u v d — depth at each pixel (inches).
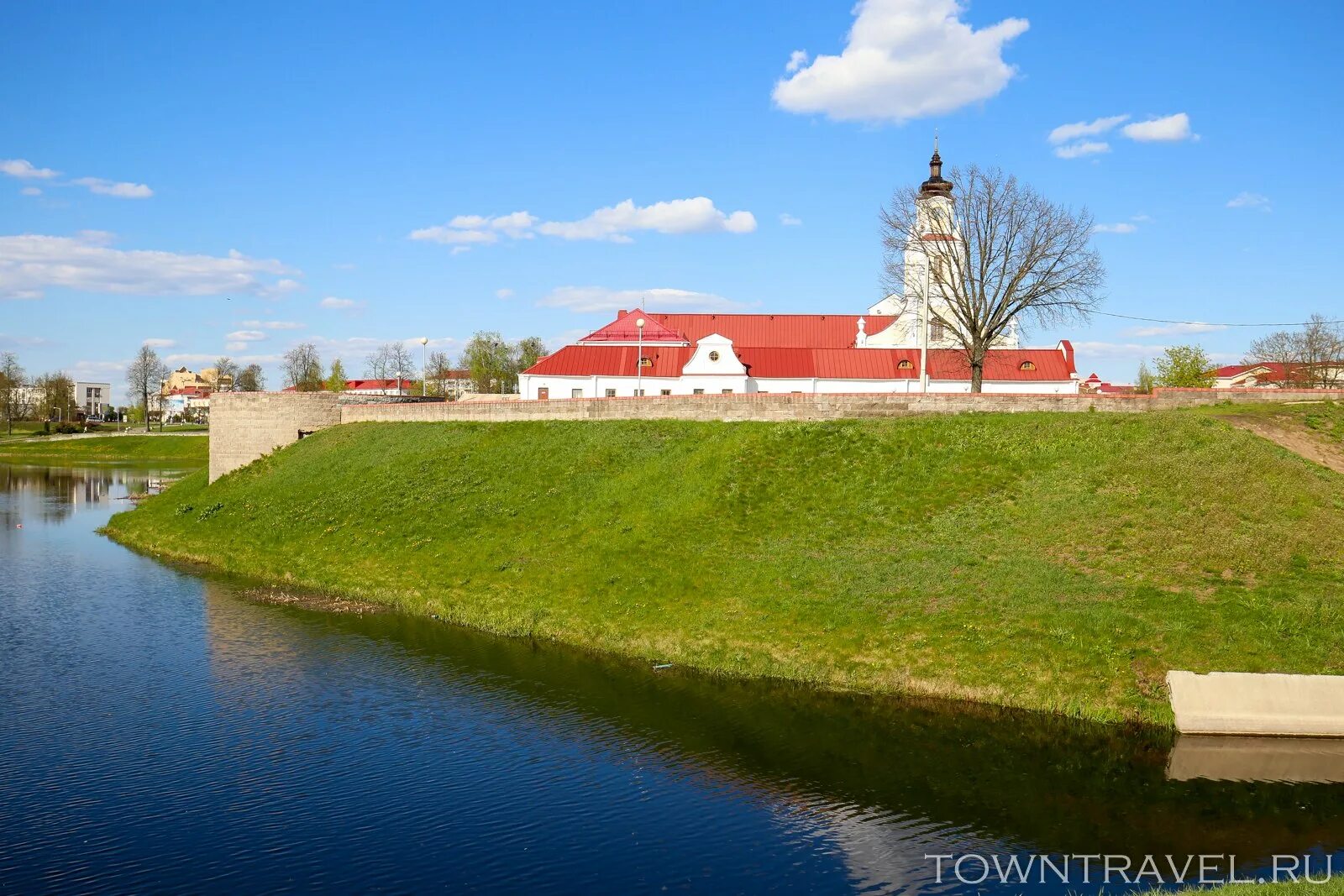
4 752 1093.1
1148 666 1200.2
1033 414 2096.5
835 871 840.3
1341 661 1175.0
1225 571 1401.3
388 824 924.6
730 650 1385.3
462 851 872.3
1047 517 1632.6
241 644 1507.1
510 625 1574.8
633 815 944.3
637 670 1373.0
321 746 1113.4
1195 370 3759.8
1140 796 984.9
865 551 1610.5
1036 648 1258.0
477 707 1233.4
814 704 1232.2
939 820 936.3
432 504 2166.6
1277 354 5034.5
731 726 1167.6
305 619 1662.2
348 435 2851.9
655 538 1771.7
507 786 1008.2
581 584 1659.7
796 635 1392.7
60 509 3314.5
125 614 1702.8
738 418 2292.1
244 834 903.1
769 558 1631.4
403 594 1766.7
